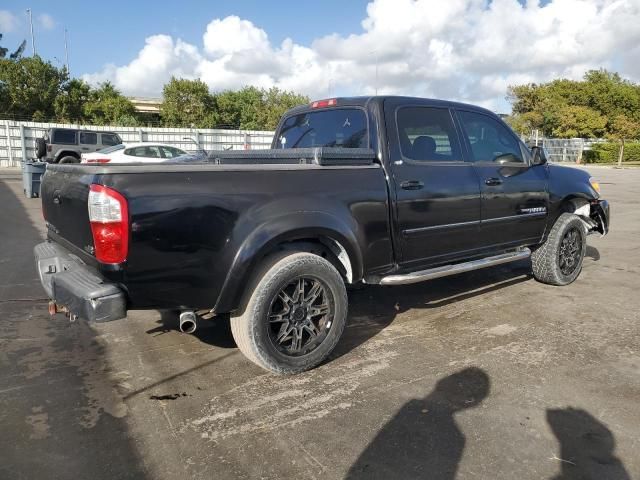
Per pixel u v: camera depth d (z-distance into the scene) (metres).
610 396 3.14
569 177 5.56
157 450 2.60
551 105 47.59
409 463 2.48
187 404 3.06
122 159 15.32
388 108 4.03
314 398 3.13
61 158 19.06
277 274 3.23
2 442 2.65
